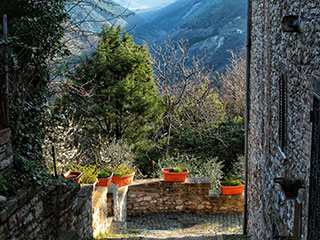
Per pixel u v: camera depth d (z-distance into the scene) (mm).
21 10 4027
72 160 7285
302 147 3334
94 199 6598
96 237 6297
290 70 3830
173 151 14023
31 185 3805
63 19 4609
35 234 3834
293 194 3303
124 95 11977
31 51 4164
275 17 4648
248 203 7504
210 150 13852
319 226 2930
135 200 9273
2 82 3703
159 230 7758
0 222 3043
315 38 2904
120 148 9805
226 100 19672
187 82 13711
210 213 9234
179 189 9242
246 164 7570
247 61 7457
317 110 2914
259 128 6137
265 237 5320
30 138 4340
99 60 11438
